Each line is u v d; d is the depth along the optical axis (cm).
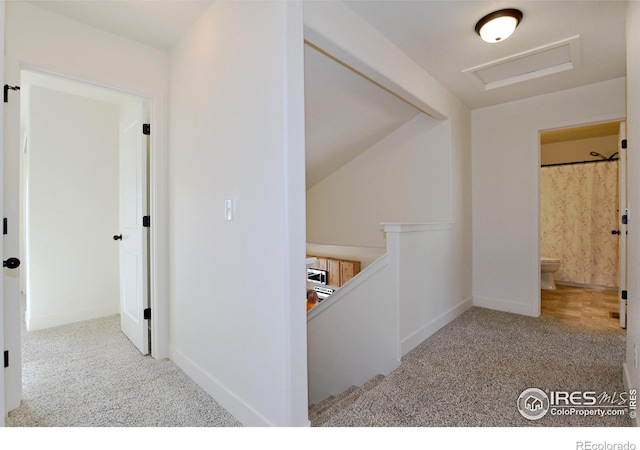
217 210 187
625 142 293
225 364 182
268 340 153
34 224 309
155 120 238
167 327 243
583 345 256
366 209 392
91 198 343
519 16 200
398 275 232
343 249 486
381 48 222
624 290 294
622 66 269
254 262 160
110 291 354
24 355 248
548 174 495
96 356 246
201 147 202
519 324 308
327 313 281
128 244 276
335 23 185
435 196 333
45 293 314
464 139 355
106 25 209
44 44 193
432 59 257
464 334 282
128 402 187
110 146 356
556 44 236
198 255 206
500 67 274
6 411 175
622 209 302
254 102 159
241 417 169
